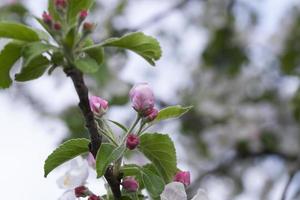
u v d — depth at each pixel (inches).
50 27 95.0
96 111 106.2
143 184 106.7
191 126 304.5
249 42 317.1
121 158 102.5
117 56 265.0
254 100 315.6
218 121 307.4
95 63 96.1
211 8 320.8
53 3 99.3
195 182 291.9
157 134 106.3
